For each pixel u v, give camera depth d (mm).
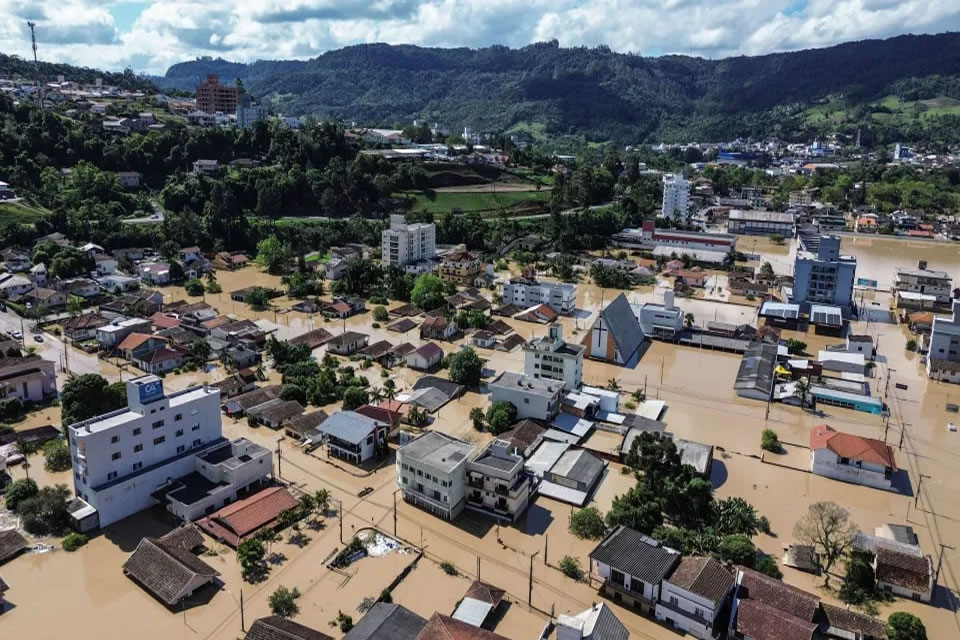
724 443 109188
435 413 116125
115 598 71562
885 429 116062
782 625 63469
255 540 77000
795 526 85438
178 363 136250
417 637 61906
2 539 78250
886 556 75812
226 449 93250
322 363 137875
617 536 76438
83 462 82938
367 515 86688
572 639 60000
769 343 150875
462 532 83812
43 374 118812
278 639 62062
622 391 129250
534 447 103688
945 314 181875
